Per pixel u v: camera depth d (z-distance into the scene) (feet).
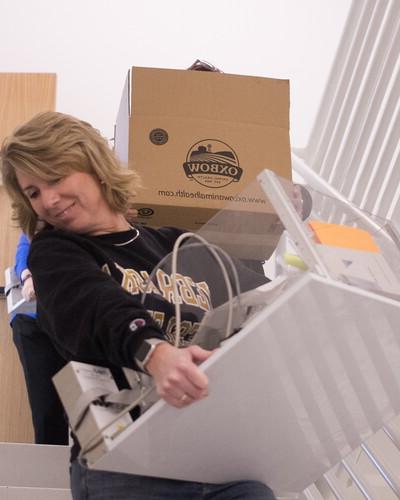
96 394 5.47
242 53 18.93
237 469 6.20
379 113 13.53
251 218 5.96
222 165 10.36
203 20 19.03
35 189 6.97
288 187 6.13
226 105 10.64
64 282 6.03
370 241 5.94
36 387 10.78
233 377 5.22
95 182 7.08
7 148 6.93
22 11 18.58
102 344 5.61
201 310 6.13
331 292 4.89
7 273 12.11
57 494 8.48
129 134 10.31
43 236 6.68
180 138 10.38
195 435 5.56
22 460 9.52
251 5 19.27
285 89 10.86
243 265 6.15
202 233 6.15
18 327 10.98
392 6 13.00
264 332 4.99
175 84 10.60
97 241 6.84
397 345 5.45
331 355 5.33
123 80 18.42
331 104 14.33
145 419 5.22
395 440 9.10
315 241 5.55
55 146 6.90
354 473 9.52
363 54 13.56
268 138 10.61
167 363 5.12
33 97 15.11
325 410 5.85
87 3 18.85
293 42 19.12
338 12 19.31
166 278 6.31
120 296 5.71
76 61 18.40
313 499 9.34
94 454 5.38
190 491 6.12
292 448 6.18
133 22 18.85
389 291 5.50
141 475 5.97
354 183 13.41
